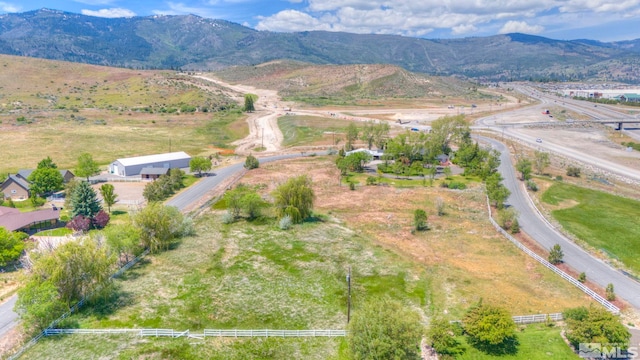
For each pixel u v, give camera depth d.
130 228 62.38
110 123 183.88
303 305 51.06
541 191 96.88
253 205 80.31
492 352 40.47
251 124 192.50
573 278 56.06
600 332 39.56
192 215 81.50
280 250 66.62
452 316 47.97
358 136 162.12
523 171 105.75
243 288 54.75
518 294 53.00
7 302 50.34
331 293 53.94
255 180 107.19
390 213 83.50
